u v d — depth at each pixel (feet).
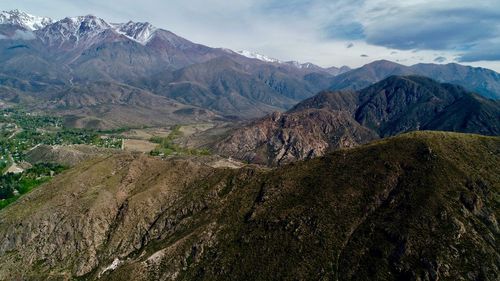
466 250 315.99
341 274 315.99
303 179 418.51
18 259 440.45
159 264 380.17
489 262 310.45
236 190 455.22
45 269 426.51
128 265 394.52
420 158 392.47
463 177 372.58
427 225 329.72
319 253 334.65
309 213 369.91
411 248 316.40
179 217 452.76
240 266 349.82
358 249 328.49
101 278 394.93
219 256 368.68
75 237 448.24
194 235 398.01
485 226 337.93
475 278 301.63
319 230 352.28
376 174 386.52
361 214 357.82
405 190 364.79
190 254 382.01
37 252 443.73
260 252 354.33
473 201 351.05
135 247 439.63
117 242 443.73
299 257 336.49
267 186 428.15
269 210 393.50
